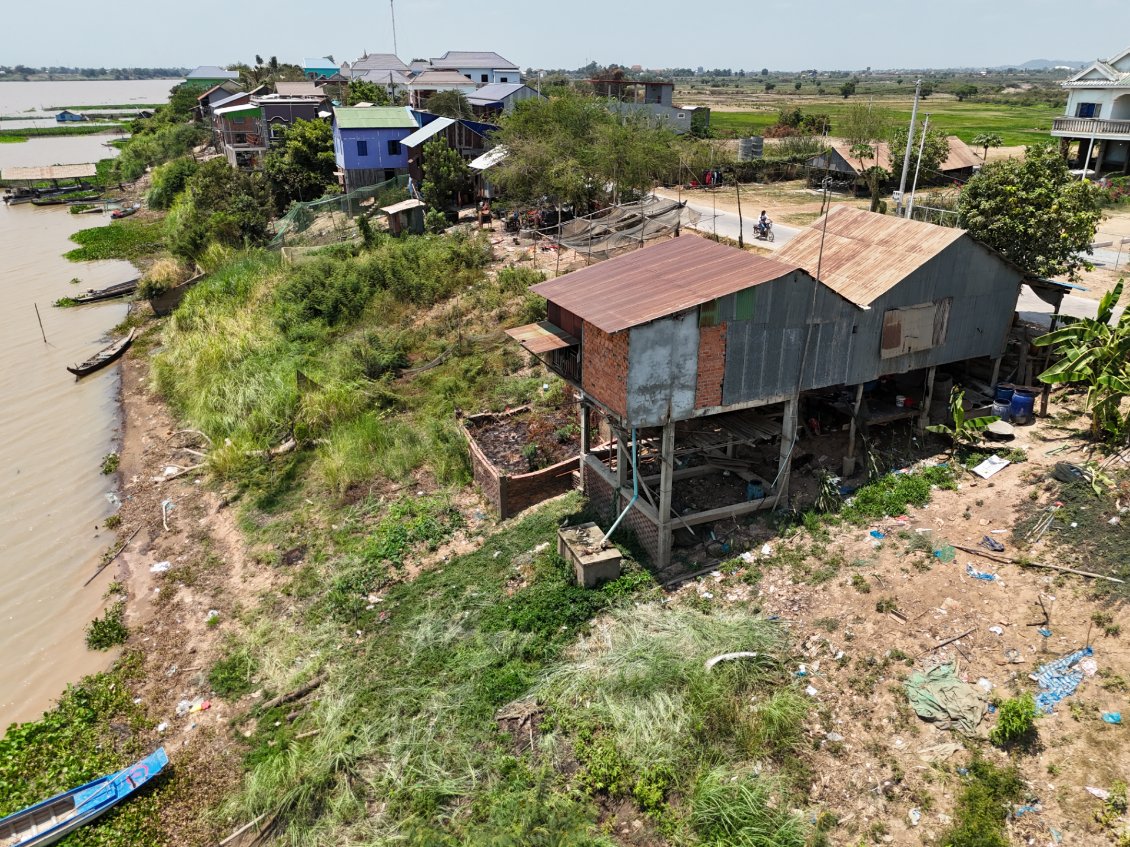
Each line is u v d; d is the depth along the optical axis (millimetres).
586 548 15102
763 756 11078
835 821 10172
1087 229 20672
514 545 16641
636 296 14641
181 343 30922
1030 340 19344
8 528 20516
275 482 20875
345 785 11492
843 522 15656
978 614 12836
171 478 22188
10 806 12070
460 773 11461
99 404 28125
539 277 31594
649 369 13812
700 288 14305
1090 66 51375
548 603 14453
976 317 17453
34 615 17031
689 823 10281
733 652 12609
